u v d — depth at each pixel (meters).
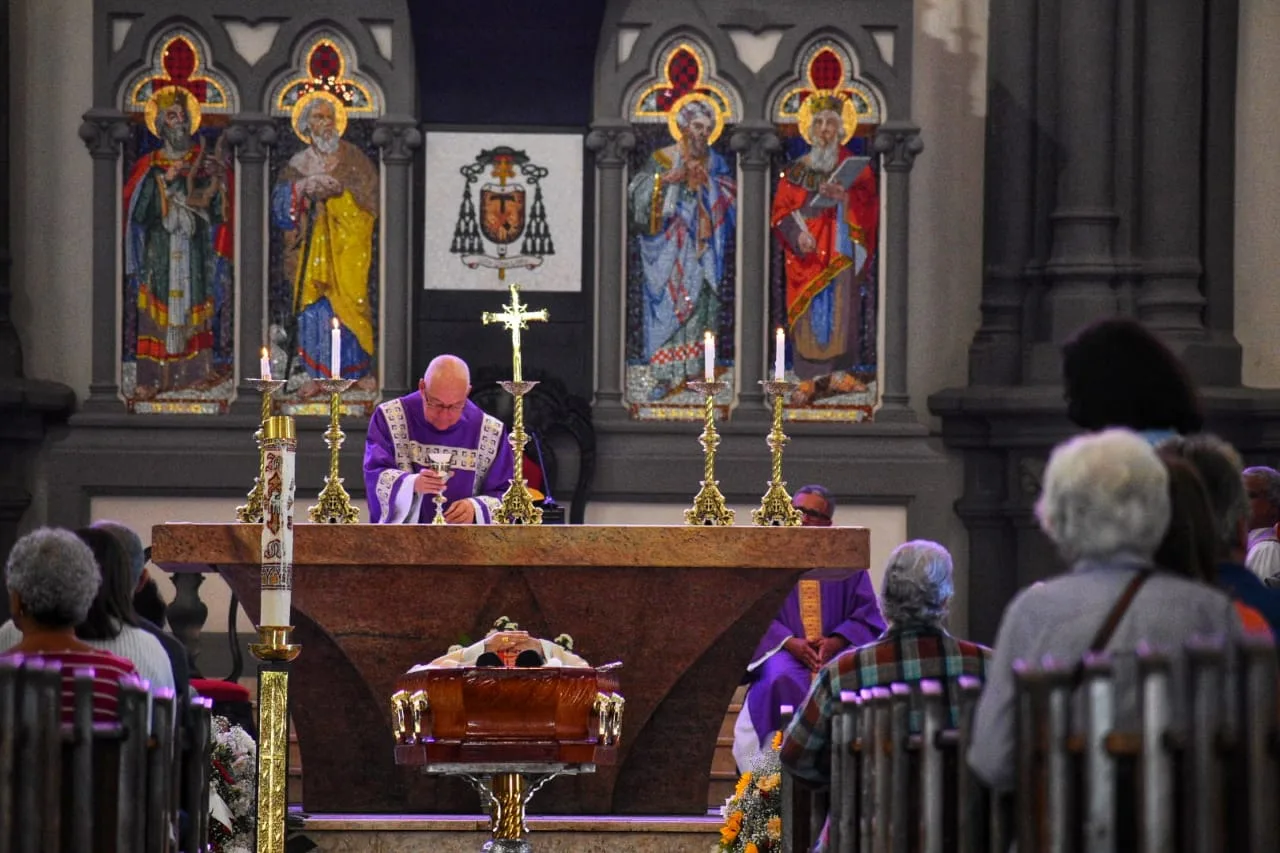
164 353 26.12
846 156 26.59
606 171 26.28
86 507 25.88
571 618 15.69
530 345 26.30
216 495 25.92
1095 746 7.40
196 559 15.05
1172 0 25.53
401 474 17.30
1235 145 25.97
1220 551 9.30
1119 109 25.81
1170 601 7.82
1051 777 7.52
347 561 15.20
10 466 25.81
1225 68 25.88
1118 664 7.67
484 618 15.68
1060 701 7.50
